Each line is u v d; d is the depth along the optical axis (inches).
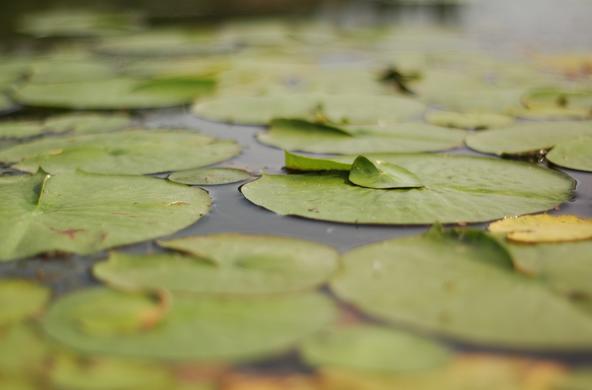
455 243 35.8
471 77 55.7
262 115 48.5
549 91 50.8
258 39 79.7
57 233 36.9
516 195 38.9
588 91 51.1
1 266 35.9
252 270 35.0
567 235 36.2
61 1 130.6
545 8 103.3
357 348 32.8
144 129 46.7
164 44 75.7
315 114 47.9
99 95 53.1
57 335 33.2
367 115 47.9
